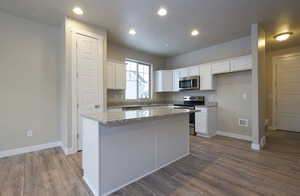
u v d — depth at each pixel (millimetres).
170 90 5258
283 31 3482
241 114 3924
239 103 3961
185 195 1695
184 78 4762
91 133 1810
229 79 4141
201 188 1818
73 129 2879
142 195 1703
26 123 2914
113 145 1777
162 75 5336
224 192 1739
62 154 2812
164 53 5266
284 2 2412
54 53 3209
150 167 2189
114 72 4023
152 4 2459
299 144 3418
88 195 1691
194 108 4277
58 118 3268
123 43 4289
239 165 2402
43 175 2090
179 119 2678
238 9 2609
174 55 5512
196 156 2768
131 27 3277
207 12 2705
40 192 1733
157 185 1894
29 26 2936
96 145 1686
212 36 3797
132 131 1967
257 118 3055
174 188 1827
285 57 4688
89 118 1780
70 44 2836
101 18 2889
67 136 2811
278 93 4840
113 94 4508
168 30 3447
